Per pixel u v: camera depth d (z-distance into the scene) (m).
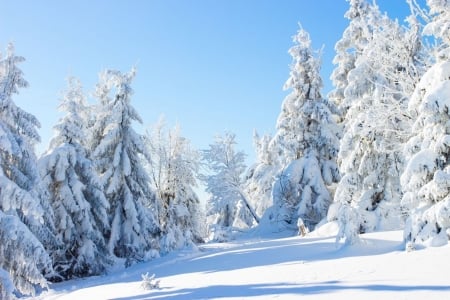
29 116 18.17
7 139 15.33
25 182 16.58
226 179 38.12
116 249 27.61
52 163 24.16
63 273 24.28
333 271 10.00
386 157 21.56
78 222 25.05
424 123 13.16
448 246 11.35
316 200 29.05
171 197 35.38
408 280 7.71
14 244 14.16
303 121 31.00
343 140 22.28
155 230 28.67
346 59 30.69
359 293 7.06
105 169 29.27
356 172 22.38
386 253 12.78
